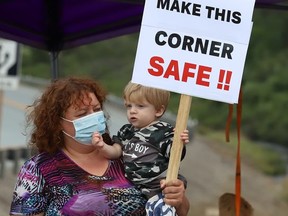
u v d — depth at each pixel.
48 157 5.40
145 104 5.63
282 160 41.59
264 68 56.34
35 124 5.41
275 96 54.03
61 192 5.35
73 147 5.41
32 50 60.66
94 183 5.39
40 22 7.94
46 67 59.84
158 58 5.41
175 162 5.33
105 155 5.48
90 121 5.34
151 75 5.41
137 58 5.41
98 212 5.34
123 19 7.89
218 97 5.42
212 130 47.31
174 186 5.30
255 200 29.97
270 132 52.47
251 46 58.53
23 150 22.69
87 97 5.34
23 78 44.28
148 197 5.49
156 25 5.41
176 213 5.53
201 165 32.75
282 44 59.12
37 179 5.37
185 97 5.41
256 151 41.22
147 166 5.52
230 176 32.66
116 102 35.25
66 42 8.09
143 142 5.58
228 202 6.58
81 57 62.06
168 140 5.60
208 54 5.42
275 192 31.84
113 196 5.41
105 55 62.75
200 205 26.06
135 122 5.66
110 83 58.03
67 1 7.79
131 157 5.55
